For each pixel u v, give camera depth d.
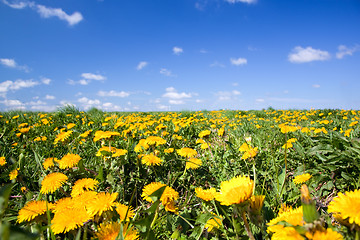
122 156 2.32
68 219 1.10
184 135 4.61
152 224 1.33
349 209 0.75
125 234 1.03
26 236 0.63
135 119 6.75
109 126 6.20
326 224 1.05
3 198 0.69
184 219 1.49
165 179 2.39
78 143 3.80
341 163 2.24
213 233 1.50
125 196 2.17
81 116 8.24
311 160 2.53
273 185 1.95
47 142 4.11
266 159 2.84
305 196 0.73
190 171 2.58
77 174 2.21
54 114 9.12
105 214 1.18
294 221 0.90
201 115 11.88
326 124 5.78
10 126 5.63
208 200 1.43
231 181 1.04
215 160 3.00
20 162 2.34
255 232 1.28
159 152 3.03
